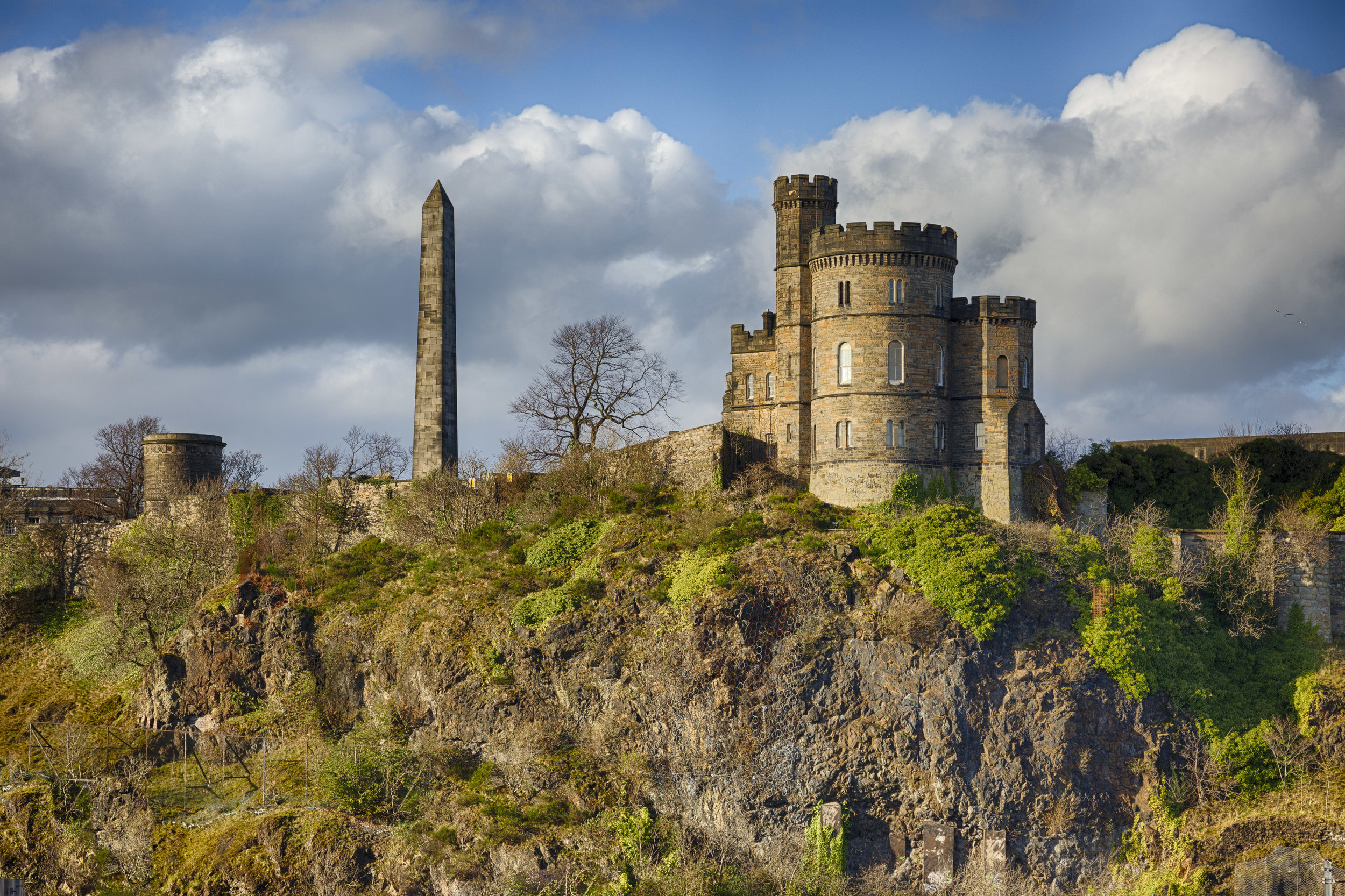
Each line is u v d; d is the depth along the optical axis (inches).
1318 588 3796.8
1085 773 3346.5
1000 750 3351.4
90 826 3762.3
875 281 3956.7
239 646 4163.4
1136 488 4195.4
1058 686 3398.1
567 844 3319.4
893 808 3376.0
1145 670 3462.1
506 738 3627.0
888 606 3521.2
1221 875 3243.1
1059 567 3612.2
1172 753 3435.0
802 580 3567.9
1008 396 4005.9
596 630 3659.0
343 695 3991.1
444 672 3742.6
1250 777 3432.6
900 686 3400.6
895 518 3762.3
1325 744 3457.2
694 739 3452.3
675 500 4111.7
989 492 3971.5
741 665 3459.6
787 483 4151.1
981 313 4018.2
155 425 6471.5
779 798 3393.2
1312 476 4156.0
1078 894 3284.9
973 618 3435.0
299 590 4229.8
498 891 3184.1
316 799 3624.5
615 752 3543.3
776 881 3277.6
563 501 4229.8
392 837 3427.7
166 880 3459.6
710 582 3570.4
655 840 3371.1
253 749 3949.3
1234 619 3754.9
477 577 4023.1
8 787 3934.5
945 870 3314.5
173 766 3973.9
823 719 3415.4
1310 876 3191.4
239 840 3472.0
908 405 3939.5
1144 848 3334.2
